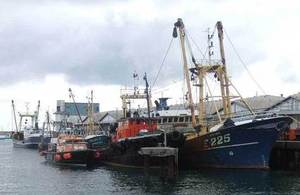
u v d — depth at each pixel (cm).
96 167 6081
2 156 9238
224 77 5616
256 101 7831
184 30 5659
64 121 10956
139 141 5419
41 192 4156
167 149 4675
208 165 5206
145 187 4222
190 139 5262
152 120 6150
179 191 3928
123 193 3981
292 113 6769
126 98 7075
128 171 5447
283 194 3703
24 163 7250
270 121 4766
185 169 5253
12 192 4178
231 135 4919
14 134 14750
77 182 4703
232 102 7669
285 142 5053
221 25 5622
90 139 6875
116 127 6962
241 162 4966
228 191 3866
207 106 7344
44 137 11381
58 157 6556
